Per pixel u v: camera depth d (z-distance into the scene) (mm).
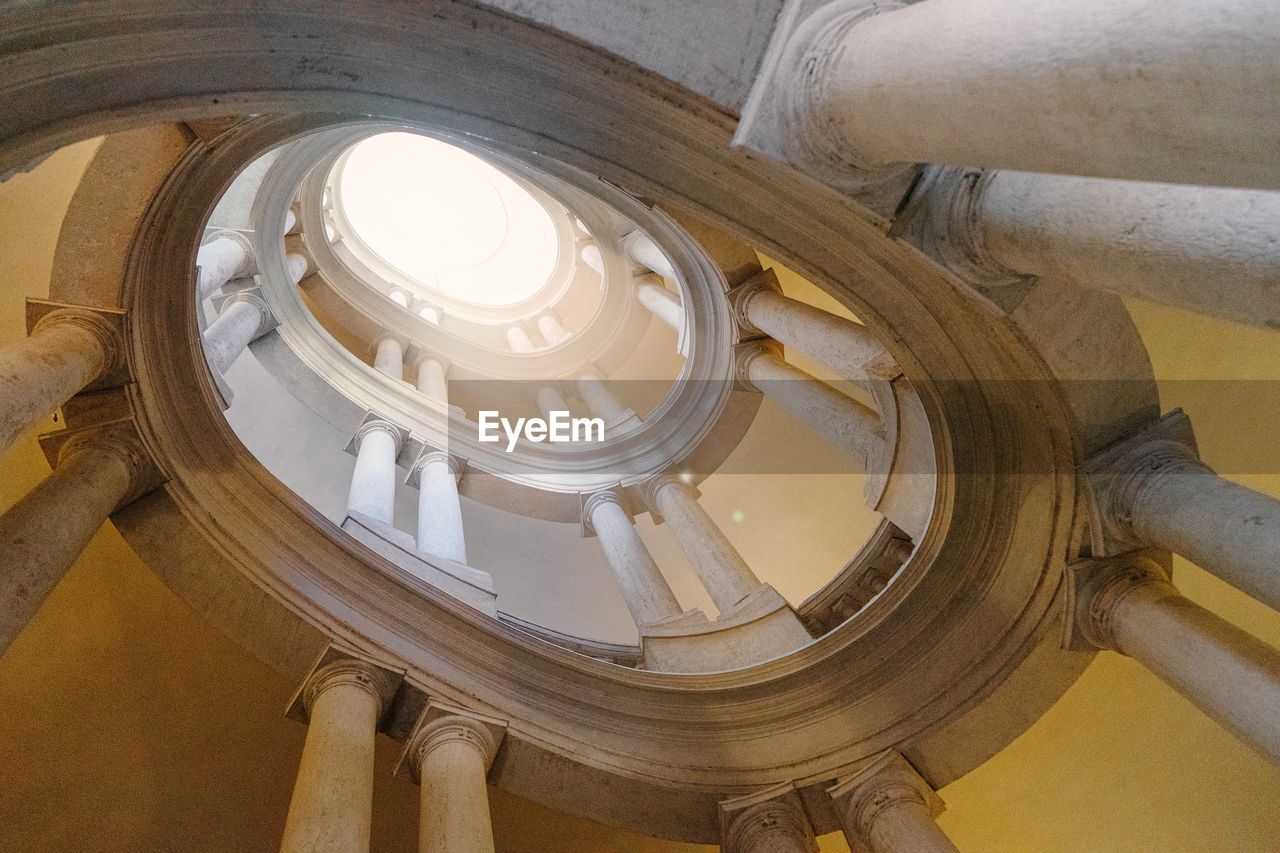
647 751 7773
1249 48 2146
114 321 6770
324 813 5453
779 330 10117
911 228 4660
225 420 7746
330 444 15062
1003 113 3010
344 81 5000
